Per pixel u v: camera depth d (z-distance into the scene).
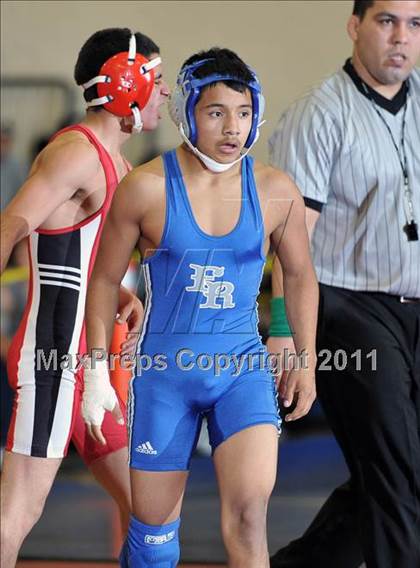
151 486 7.37
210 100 7.02
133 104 8.27
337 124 8.48
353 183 8.52
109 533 12.18
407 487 8.31
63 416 8.01
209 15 22.39
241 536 6.91
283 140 8.63
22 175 21.48
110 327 7.62
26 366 8.04
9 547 7.84
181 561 10.91
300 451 16.30
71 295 8.12
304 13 22.20
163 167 7.29
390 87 8.61
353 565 9.18
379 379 8.34
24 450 7.92
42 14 22.69
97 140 8.21
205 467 15.73
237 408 7.16
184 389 7.32
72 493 14.45
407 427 8.34
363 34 8.47
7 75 22.73
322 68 22.20
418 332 8.61
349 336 8.48
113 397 7.57
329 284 8.66
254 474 6.95
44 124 22.52
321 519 9.11
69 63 22.69
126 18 22.47
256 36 22.31
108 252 7.44
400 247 8.54
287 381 7.62
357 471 8.46
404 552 8.26
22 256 17.95
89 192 8.09
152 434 7.32
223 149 7.07
